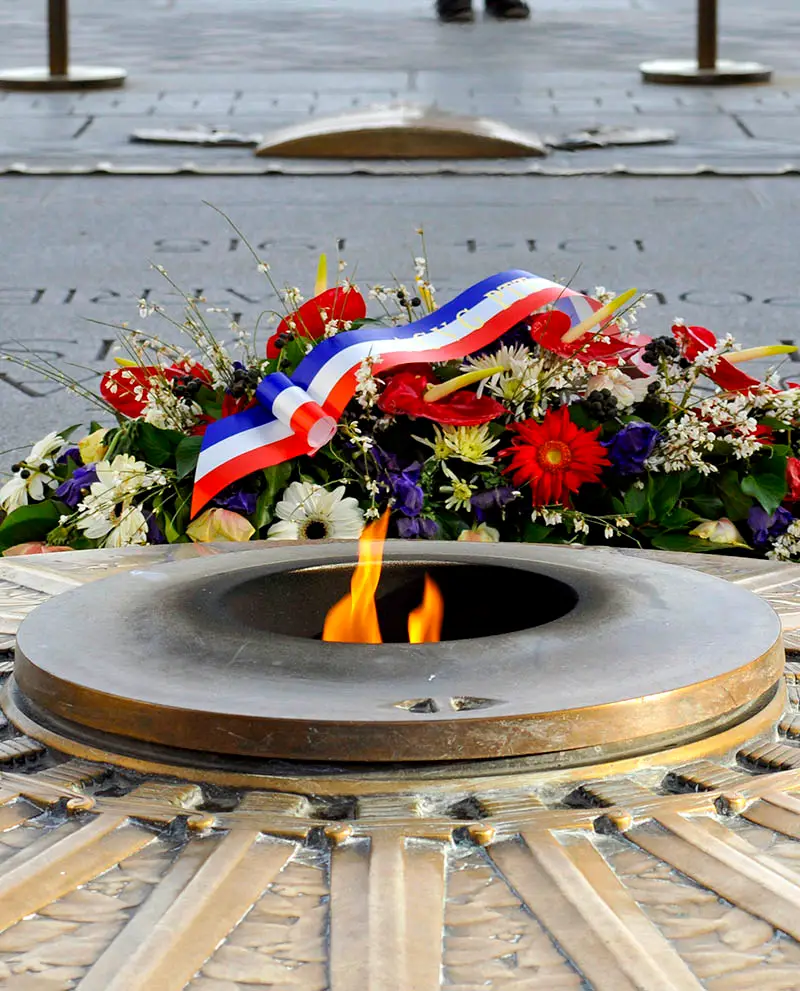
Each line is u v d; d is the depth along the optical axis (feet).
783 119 41.32
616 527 9.53
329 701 5.03
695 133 39.47
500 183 33.32
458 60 52.47
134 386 10.55
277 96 44.93
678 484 9.67
